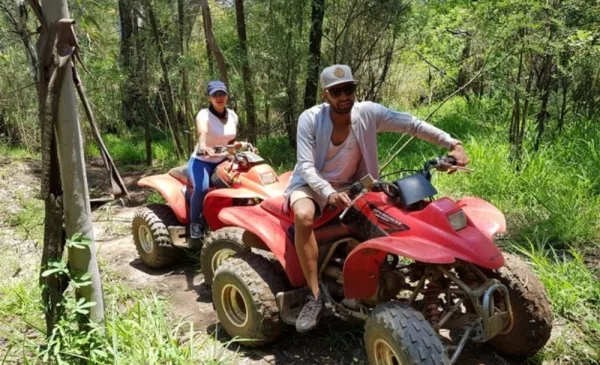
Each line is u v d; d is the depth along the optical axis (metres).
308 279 3.13
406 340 2.50
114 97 12.08
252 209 3.65
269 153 8.99
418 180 2.89
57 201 2.98
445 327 2.89
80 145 2.99
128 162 11.57
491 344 3.22
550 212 5.18
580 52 5.81
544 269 3.98
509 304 2.83
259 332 3.33
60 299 3.05
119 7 10.34
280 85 8.44
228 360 3.34
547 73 6.49
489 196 5.99
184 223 4.94
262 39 8.24
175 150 11.10
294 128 8.81
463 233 2.69
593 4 5.85
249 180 4.31
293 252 3.33
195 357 3.22
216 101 4.82
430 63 7.60
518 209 5.62
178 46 9.27
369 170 3.21
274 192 4.11
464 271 2.95
